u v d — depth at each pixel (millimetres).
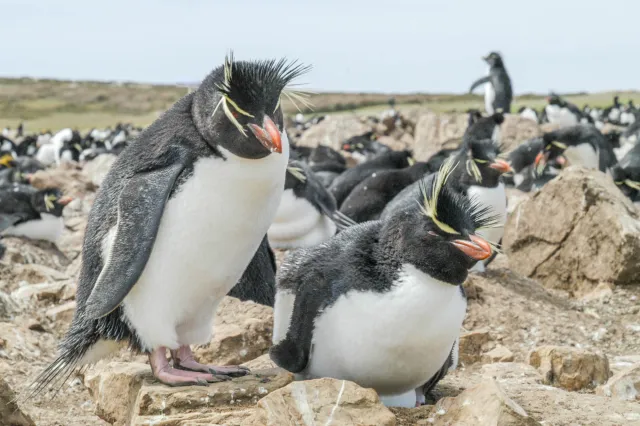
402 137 29906
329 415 4625
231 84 4902
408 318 4789
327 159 21250
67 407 6590
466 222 4742
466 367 7652
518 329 8461
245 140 4863
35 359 7711
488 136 17109
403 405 5457
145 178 5039
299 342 5113
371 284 4891
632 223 10016
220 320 7562
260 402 4645
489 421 4590
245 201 5039
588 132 19000
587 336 8586
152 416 5000
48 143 38844
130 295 5086
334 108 59781
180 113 5219
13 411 5492
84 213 18062
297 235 11953
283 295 5383
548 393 5738
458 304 4934
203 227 5004
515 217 11039
